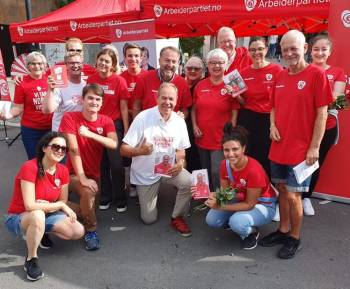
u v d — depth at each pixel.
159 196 4.78
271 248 3.50
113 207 4.47
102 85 4.32
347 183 4.43
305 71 2.98
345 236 3.72
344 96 3.62
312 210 4.19
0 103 4.43
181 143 3.94
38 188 3.15
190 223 4.05
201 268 3.20
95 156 3.86
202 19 5.25
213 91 4.10
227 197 3.28
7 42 14.57
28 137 4.74
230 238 3.72
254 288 2.92
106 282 3.02
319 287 2.93
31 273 3.02
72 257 3.38
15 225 3.14
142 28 5.67
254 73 4.13
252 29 9.09
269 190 3.54
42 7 16.03
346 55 4.12
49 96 4.02
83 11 7.38
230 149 3.25
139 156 3.84
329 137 3.87
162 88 3.72
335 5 4.10
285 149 3.13
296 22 8.23
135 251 3.49
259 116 4.18
